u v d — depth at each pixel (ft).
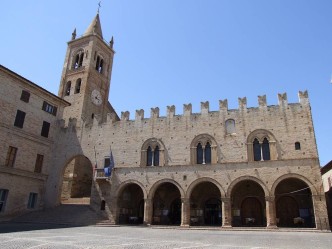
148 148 153.69
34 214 148.15
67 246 55.47
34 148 157.48
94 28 237.66
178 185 138.31
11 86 145.59
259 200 137.28
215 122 144.97
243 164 131.23
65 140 171.42
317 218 114.83
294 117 133.28
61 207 156.46
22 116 151.02
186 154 144.36
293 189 133.28
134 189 163.53
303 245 63.10
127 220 154.20
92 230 102.73
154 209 154.51
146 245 59.67
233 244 64.23
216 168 134.82
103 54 241.14
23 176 149.28
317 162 122.11
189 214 133.08
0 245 55.36
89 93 214.69
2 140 138.31
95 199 151.64
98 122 168.76
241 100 144.36
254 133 137.08
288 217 131.75
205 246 59.41
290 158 127.85
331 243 67.46
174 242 66.80
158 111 158.51
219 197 144.56
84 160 198.18
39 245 55.88
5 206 137.80
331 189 152.15
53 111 173.27
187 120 150.10
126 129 160.76
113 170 153.38
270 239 76.74
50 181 164.14
